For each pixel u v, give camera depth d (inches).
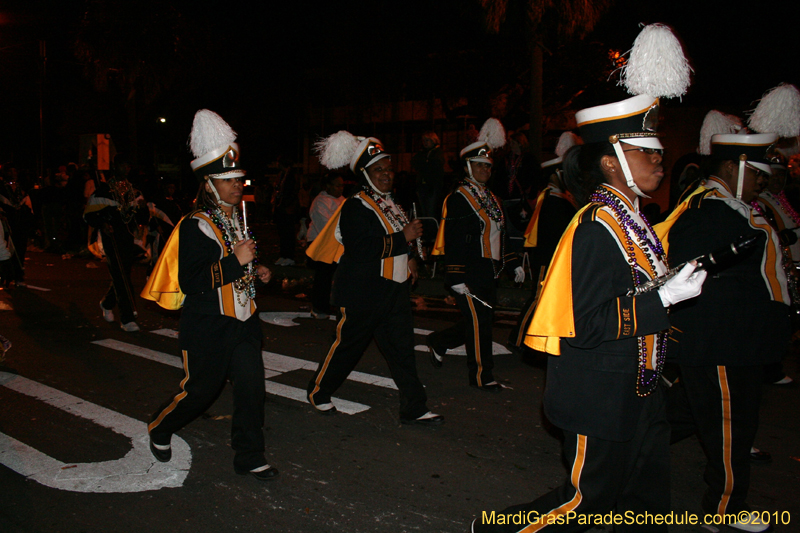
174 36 940.6
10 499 147.9
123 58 935.7
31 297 390.3
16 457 170.1
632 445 101.8
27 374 242.4
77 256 602.2
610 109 99.1
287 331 312.0
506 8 561.3
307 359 265.0
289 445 179.2
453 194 216.2
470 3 661.9
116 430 188.9
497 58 775.1
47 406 208.7
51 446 177.3
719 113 155.0
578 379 100.3
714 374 130.4
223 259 144.0
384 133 1314.0
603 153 100.8
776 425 193.6
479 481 158.4
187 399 154.6
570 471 103.9
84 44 933.8
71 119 1437.0
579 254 97.0
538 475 161.8
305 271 494.6
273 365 256.2
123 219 301.1
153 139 1470.2
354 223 181.8
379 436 185.3
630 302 94.2
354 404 211.2
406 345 190.7
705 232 133.2
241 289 150.2
